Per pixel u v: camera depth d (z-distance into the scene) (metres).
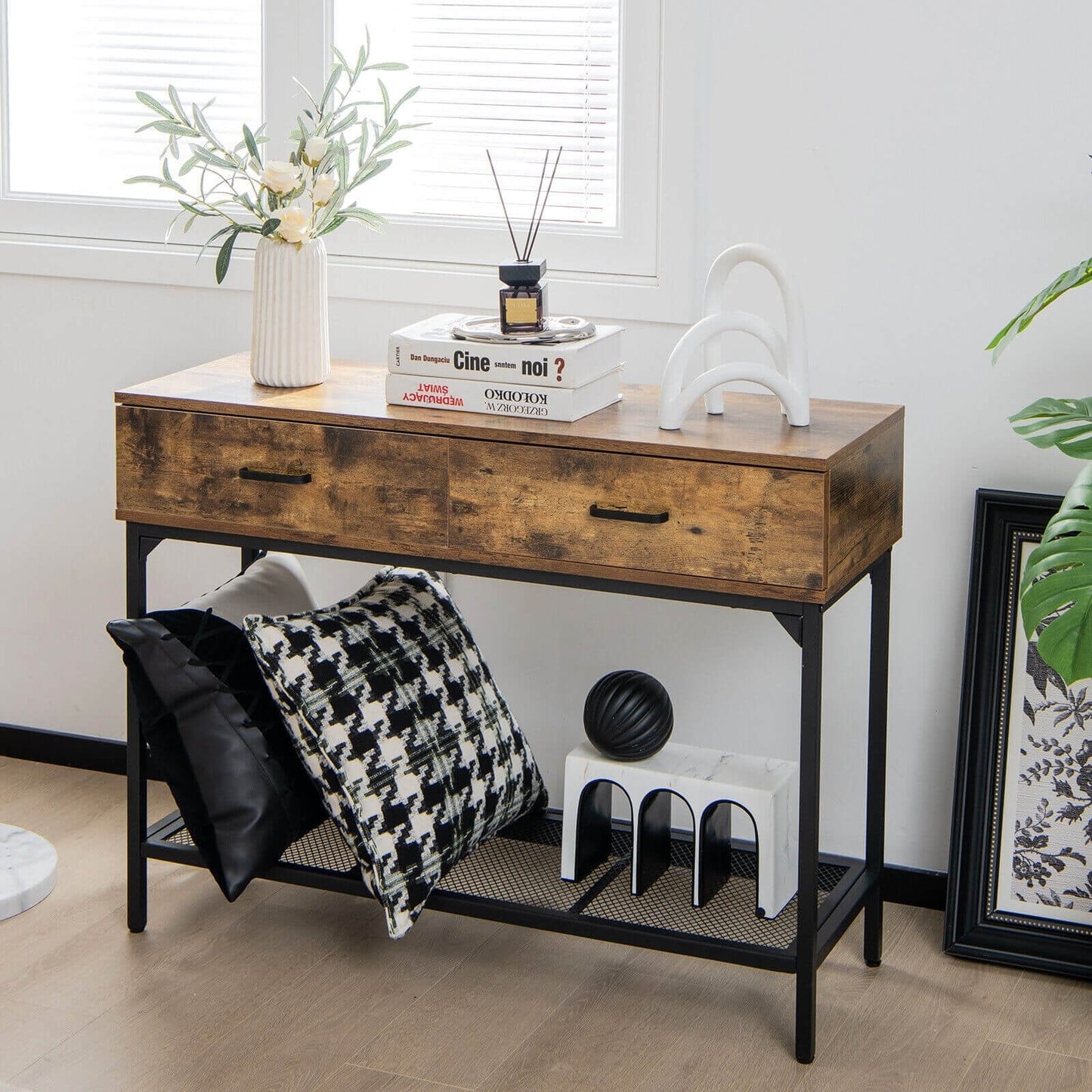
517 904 2.33
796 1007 2.26
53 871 2.68
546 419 2.20
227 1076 2.14
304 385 2.43
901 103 2.42
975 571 2.48
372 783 2.29
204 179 2.86
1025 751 2.46
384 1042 2.23
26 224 2.98
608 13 2.61
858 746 2.65
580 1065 2.18
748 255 2.20
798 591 2.05
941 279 2.46
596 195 2.68
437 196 2.77
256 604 2.52
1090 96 2.33
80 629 3.13
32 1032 2.24
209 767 2.29
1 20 2.94
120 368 2.98
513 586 2.79
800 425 2.18
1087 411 2.11
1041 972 2.43
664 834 2.56
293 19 2.75
